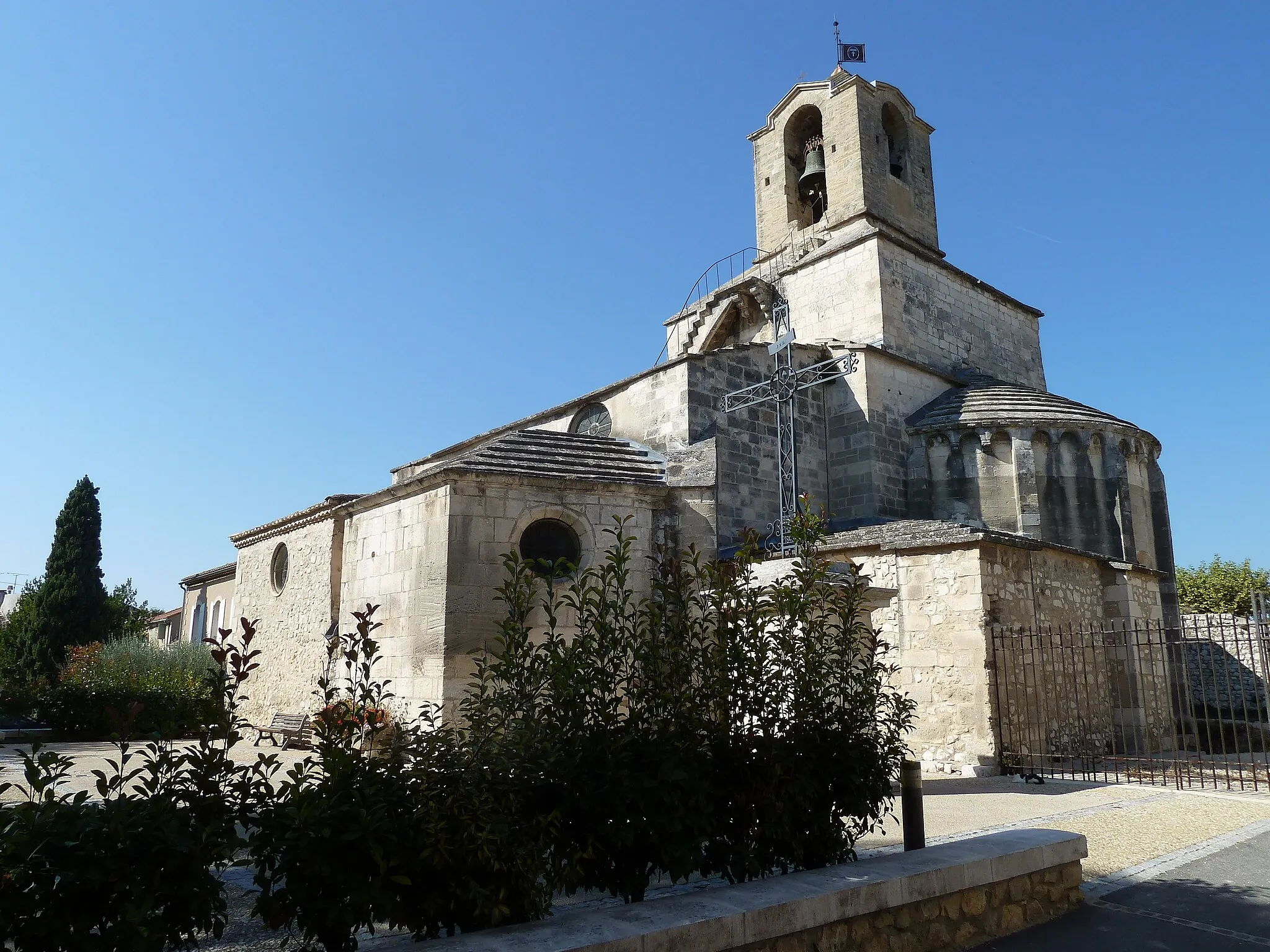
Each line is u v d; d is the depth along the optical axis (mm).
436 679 14656
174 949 3975
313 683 20984
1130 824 9883
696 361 19469
